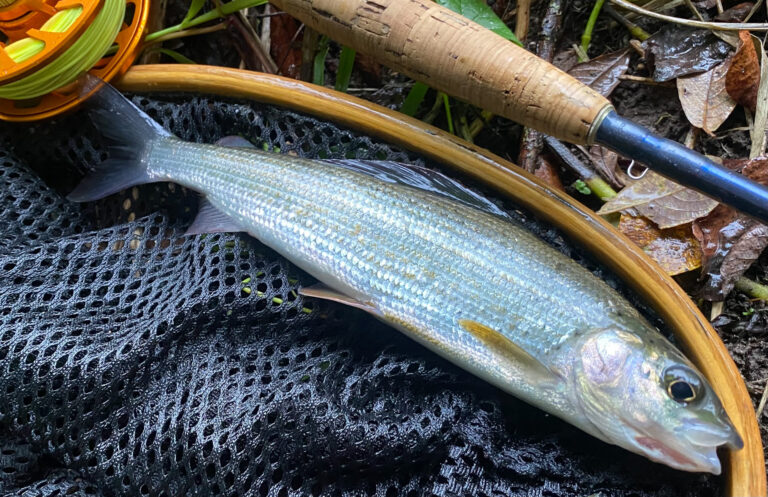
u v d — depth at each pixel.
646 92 0.36
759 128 0.33
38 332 0.26
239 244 0.28
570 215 0.26
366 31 0.27
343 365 0.26
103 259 0.28
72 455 0.25
